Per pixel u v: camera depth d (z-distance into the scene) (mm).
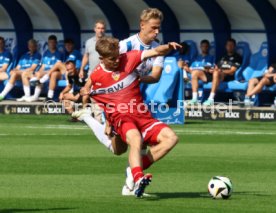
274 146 34125
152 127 22031
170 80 42906
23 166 28234
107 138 23094
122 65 21969
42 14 53188
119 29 52188
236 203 21453
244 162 29531
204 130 40156
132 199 21953
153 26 22453
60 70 49406
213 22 49812
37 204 21078
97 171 27312
